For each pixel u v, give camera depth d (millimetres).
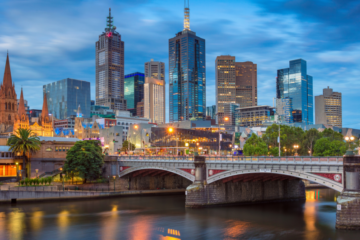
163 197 114750
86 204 100562
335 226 67750
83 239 65062
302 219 78562
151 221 78250
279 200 104812
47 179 108625
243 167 83625
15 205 97625
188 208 91812
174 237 65188
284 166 75812
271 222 75812
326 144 140000
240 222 75938
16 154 127875
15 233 69125
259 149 141375
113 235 67438
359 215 62375
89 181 120500
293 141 155125
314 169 70750
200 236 65812
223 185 95062
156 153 168250
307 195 120250
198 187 91688
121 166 123750
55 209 92812
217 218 80062
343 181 65500
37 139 131000
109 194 112500
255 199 100562
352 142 168250
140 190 120312
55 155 131625
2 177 125688
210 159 92312
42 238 65812
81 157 116062
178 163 100938
